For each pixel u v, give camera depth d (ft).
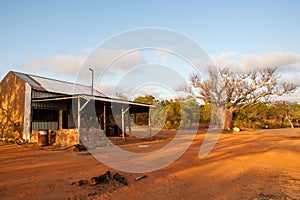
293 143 44.60
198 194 14.66
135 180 17.58
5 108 52.80
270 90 93.81
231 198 13.99
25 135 48.08
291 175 19.69
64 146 38.88
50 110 51.85
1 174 19.24
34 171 20.34
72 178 17.87
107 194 14.42
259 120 116.98
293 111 121.90
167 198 13.88
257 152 32.81
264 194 14.73
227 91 91.86
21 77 51.90
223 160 26.55
